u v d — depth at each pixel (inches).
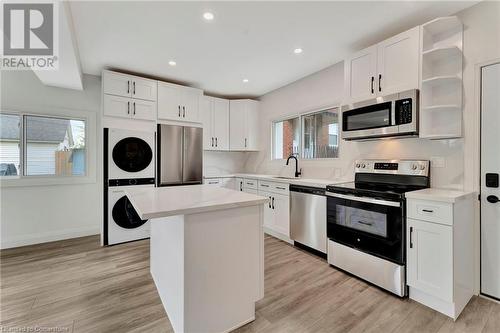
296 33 93.9
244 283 65.1
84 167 143.5
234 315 63.3
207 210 56.4
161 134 140.6
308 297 78.0
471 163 79.4
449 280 66.4
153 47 105.0
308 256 111.7
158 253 79.7
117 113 128.0
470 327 63.6
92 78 142.6
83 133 143.3
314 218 111.9
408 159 95.4
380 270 81.8
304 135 149.8
